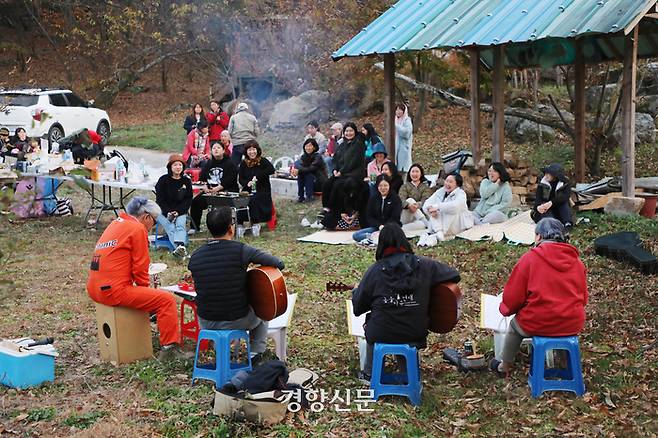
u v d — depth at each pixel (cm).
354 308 582
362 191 1159
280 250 1060
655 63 1872
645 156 1603
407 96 2150
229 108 2319
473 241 1025
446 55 1945
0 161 1301
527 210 1141
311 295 855
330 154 1441
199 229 1180
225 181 1172
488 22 1172
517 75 1966
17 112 1928
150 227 667
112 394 586
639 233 1014
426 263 568
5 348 620
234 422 530
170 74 3088
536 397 566
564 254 562
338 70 2020
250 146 1172
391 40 1241
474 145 1272
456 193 1072
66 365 655
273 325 638
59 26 2991
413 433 519
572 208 1136
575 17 1076
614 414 540
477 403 566
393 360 644
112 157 1309
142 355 657
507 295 575
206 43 2612
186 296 667
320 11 2033
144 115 2678
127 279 645
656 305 775
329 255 1023
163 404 563
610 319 743
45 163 1288
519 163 1257
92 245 1123
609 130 1445
